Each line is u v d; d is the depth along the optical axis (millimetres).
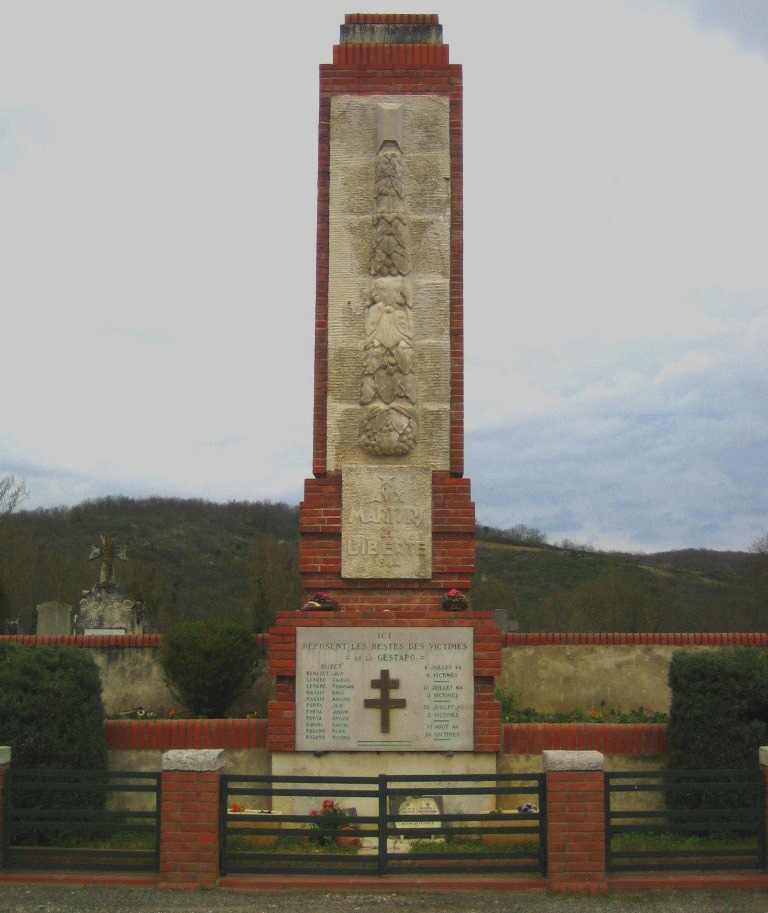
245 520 75062
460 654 11008
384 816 8906
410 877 8844
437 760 10906
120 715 13602
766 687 10555
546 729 11188
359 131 12117
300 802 10836
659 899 8406
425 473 11461
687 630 35469
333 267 11898
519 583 52031
